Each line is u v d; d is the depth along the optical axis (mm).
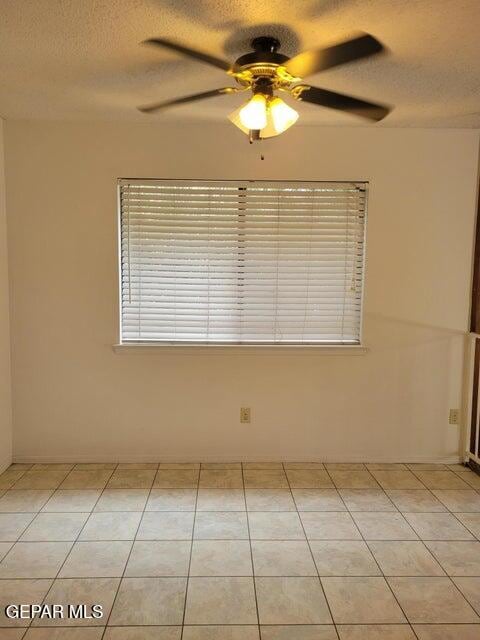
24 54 1920
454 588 1970
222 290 3092
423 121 2824
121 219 3031
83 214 2984
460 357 3168
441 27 1671
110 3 1532
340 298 3135
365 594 1926
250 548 2229
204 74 2115
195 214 3029
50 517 2486
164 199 3012
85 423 3148
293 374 3156
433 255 3084
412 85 2232
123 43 1814
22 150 2916
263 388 3162
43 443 3150
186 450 3193
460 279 3109
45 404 3123
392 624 1771
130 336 3139
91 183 2961
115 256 3021
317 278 3107
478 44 1803
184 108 2607
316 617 1797
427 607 1857
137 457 3184
